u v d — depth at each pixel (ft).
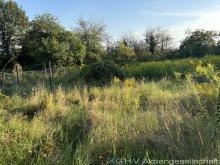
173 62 66.85
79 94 36.24
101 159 16.34
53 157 16.17
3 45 157.38
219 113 15.46
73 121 23.53
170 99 27.66
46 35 139.03
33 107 28.96
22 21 162.40
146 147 16.25
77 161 15.31
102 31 168.35
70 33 137.80
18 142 17.37
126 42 157.58
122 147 16.97
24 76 69.51
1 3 160.04
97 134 18.86
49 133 19.94
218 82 17.56
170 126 17.84
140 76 58.80
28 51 137.28
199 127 16.10
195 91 19.06
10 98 34.40
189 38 102.37
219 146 14.11
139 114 22.93
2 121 18.79
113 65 55.21
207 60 62.69
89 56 146.30
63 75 71.87
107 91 36.94
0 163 15.02
